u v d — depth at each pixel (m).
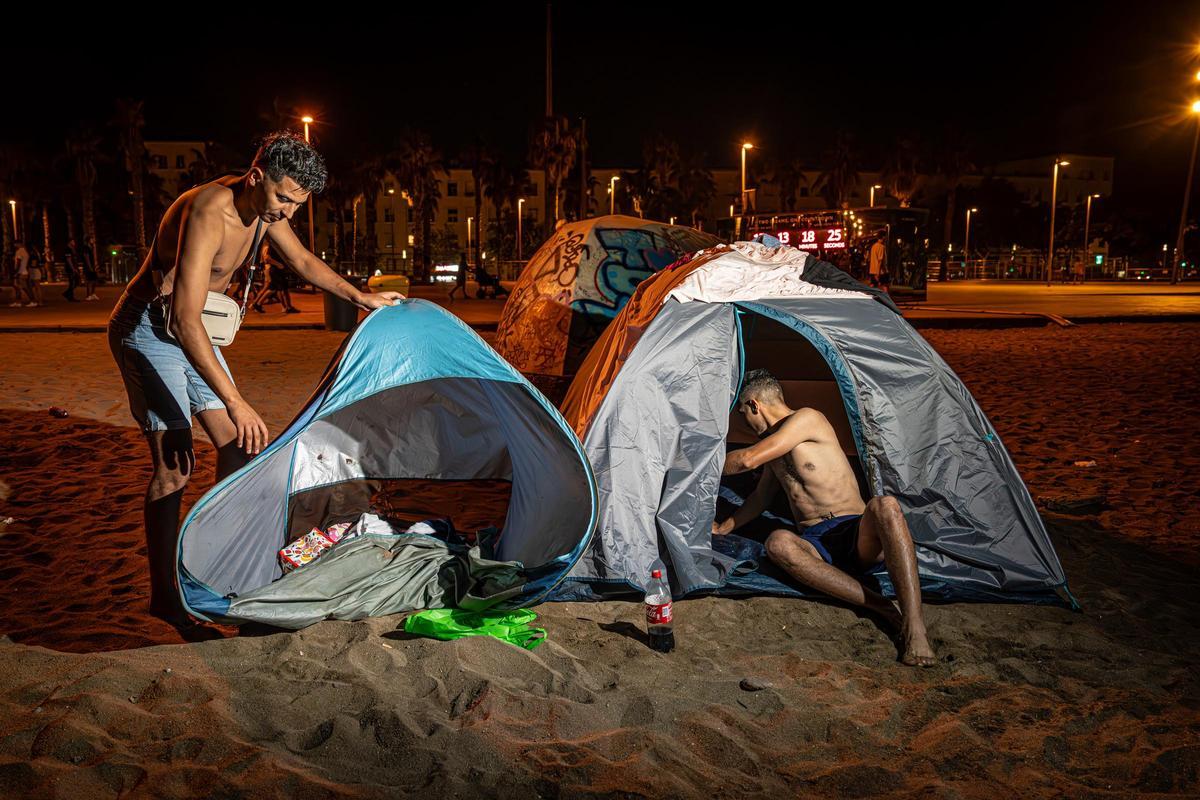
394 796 2.57
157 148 87.56
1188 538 5.16
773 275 4.57
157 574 3.78
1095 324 20.05
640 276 8.15
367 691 3.12
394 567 3.95
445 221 96.25
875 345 4.25
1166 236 79.69
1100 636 3.76
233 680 3.19
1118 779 2.75
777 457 4.28
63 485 5.95
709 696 3.23
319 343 15.48
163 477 3.78
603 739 2.92
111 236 71.44
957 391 4.29
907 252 27.44
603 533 4.07
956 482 4.23
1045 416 8.84
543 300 8.23
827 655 3.58
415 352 3.65
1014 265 61.12
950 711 3.15
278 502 4.16
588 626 3.83
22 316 20.62
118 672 3.21
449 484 6.05
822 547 4.09
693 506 4.21
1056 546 4.91
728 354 4.33
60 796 2.51
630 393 4.20
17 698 3.02
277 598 3.63
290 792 2.57
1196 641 3.74
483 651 3.46
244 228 3.64
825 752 2.89
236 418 3.43
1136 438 7.80
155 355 3.66
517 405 3.89
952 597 4.09
